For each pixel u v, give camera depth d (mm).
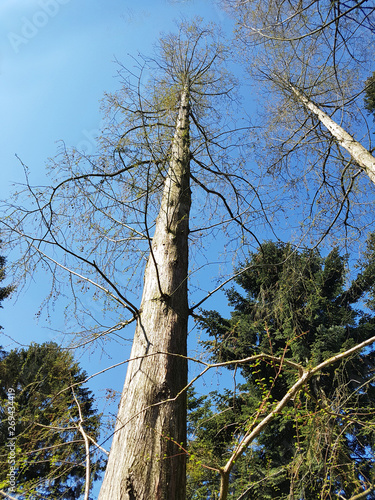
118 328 2938
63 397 2656
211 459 2066
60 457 2502
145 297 2740
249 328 6531
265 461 5266
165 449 1844
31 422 2559
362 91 4539
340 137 4734
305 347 6191
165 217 3375
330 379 5289
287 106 5797
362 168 4227
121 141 3312
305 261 4574
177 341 2408
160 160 2945
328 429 2480
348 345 5781
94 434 2510
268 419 1640
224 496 1520
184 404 2162
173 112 4109
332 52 4480
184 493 1790
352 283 4527
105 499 1697
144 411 1988
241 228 4102
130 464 1782
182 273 2934
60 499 2371
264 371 6562
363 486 2410
